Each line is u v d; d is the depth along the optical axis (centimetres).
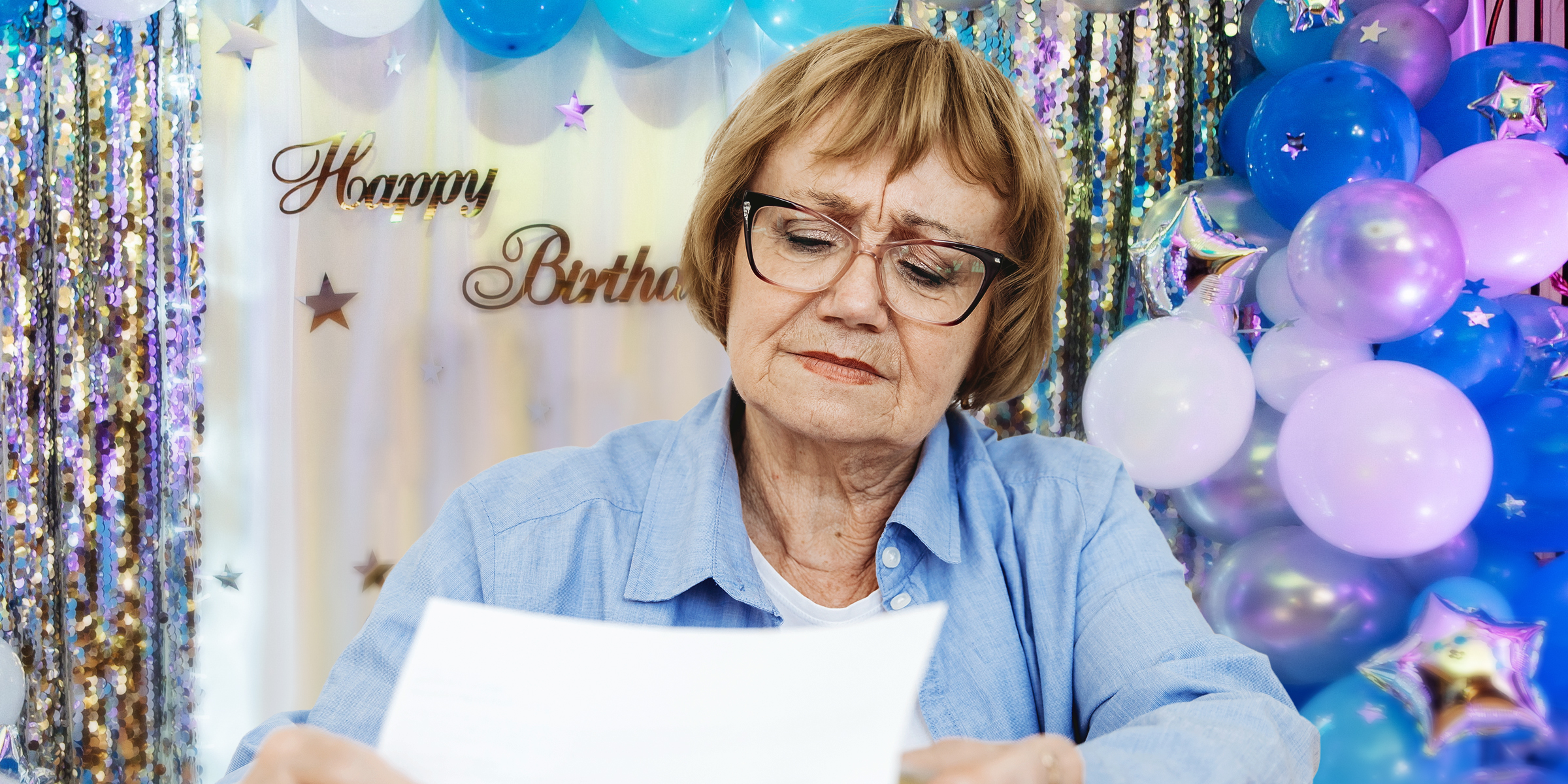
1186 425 180
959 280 80
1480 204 181
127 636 258
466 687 46
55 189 255
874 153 78
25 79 255
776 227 81
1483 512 187
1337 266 171
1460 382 187
